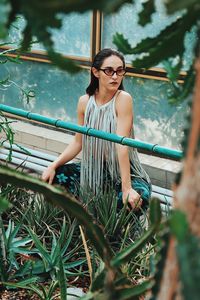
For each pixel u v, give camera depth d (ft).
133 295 2.71
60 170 9.32
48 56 1.92
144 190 8.80
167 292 1.92
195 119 1.75
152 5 2.45
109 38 12.87
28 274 7.23
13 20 1.82
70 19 13.19
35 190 2.67
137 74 12.52
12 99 14.70
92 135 7.81
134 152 9.10
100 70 8.78
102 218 8.25
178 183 1.93
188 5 1.67
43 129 13.91
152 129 12.74
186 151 1.81
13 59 7.80
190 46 10.28
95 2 1.57
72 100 13.84
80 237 7.99
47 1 1.58
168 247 1.95
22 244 7.52
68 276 7.64
